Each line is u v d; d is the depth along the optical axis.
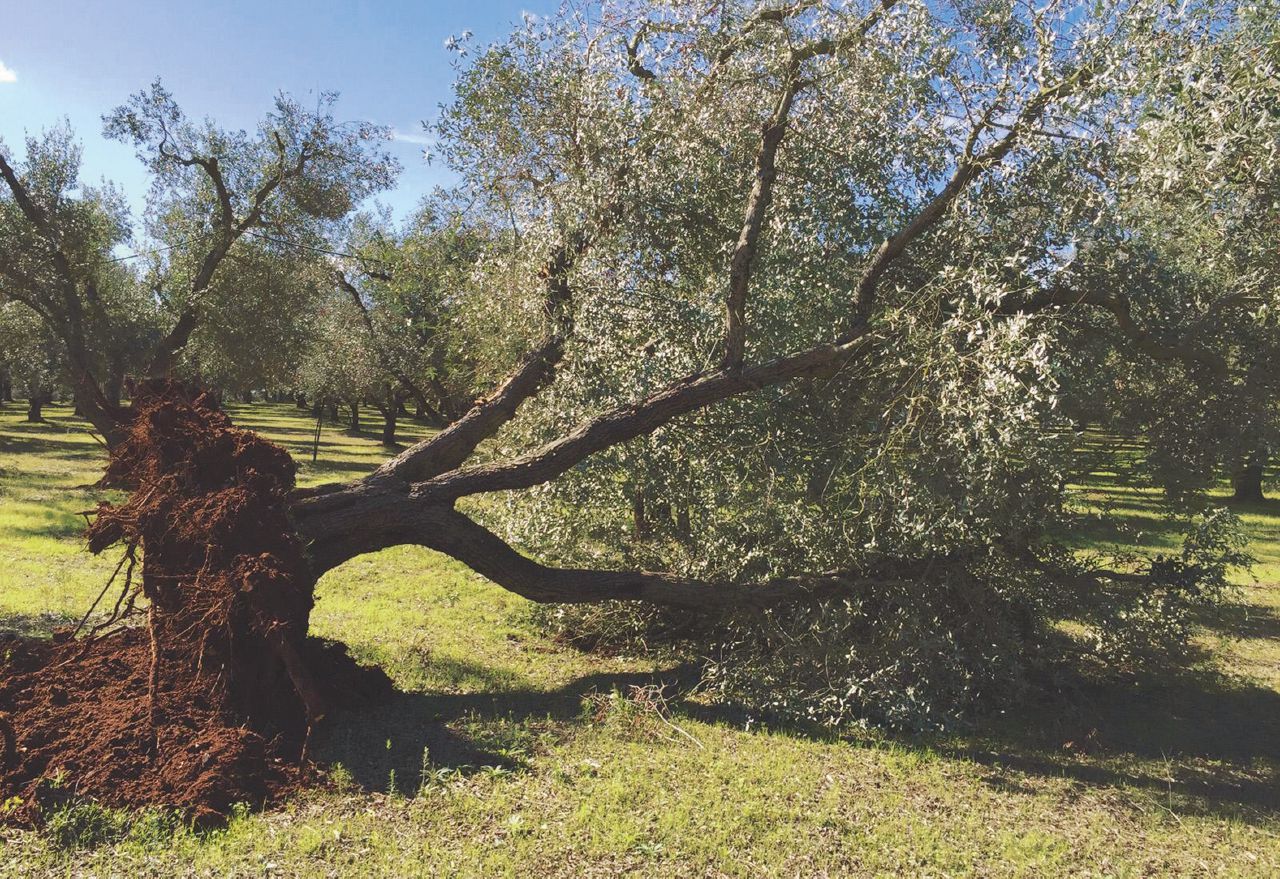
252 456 5.39
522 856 3.81
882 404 6.65
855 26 7.04
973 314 5.90
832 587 6.69
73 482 18.09
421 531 6.26
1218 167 5.11
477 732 5.22
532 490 7.77
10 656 5.02
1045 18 6.27
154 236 19.36
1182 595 7.00
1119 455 7.58
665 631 7.73
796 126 7.74
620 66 8.22
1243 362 7.03
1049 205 6.64
